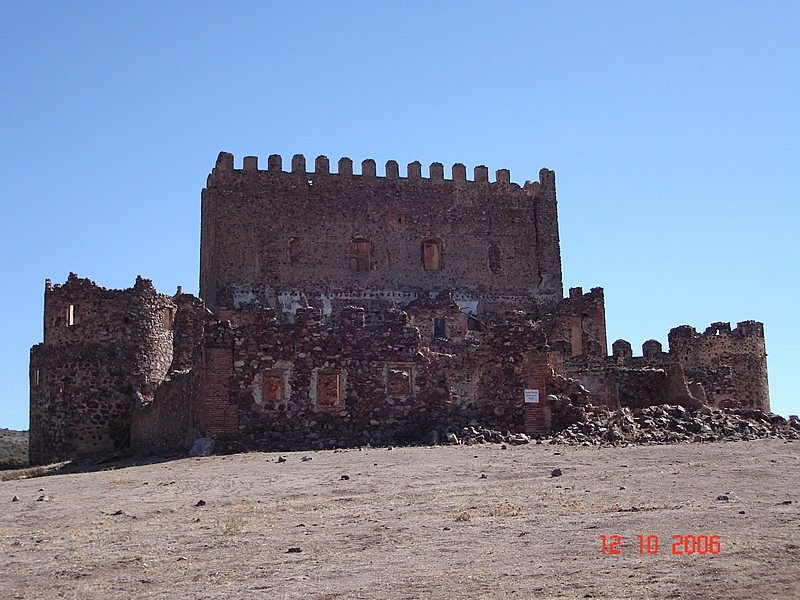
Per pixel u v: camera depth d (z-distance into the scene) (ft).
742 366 229.25
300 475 103.96
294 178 233.55
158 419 171.22
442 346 148.87
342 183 236.43
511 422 146.92
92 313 195.72
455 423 145.07
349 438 141.28
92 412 193.16
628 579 55.67
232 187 230.07
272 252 229.45
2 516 89.25
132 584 60.29
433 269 239.30
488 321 224.12
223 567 63.16
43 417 196.85
